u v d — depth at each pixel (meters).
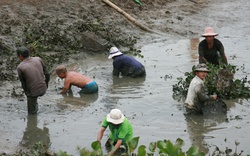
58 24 24.98
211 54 20.03
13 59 20.72
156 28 27.62
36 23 24.39
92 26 24.95
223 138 14.63
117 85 19.23
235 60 22.38
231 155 13.40
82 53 23.00
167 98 17.81
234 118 16.03
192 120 15.91
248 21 30.22
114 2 29.58
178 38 26.59
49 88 18.73
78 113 16.45
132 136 13.62
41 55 21.48
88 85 18.06
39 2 26.33
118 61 20.03
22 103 17.20
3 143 14.15
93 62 22.19
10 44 22.16
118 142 13.25
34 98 16.06
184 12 30.94
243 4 34.03
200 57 20.00
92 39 23.12
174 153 8.42
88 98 17.81
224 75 17.73
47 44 22.91
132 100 17.66
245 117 16.14
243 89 18.02
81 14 26.50
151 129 15.20
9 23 23.80
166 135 14.78
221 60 19.94
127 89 18.78
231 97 17.72
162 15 29.70
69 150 13.80
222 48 19.95
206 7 32.84
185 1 33.47
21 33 23.22
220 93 17.59
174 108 16.91
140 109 16.81
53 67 21.12
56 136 14.70
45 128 15.25
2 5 25.14
